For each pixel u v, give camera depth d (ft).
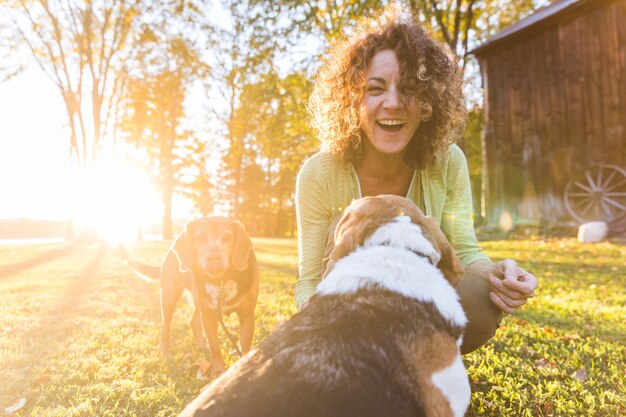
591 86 44.65
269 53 48.39
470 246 9.10
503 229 49.42
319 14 47.06
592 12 44.55
